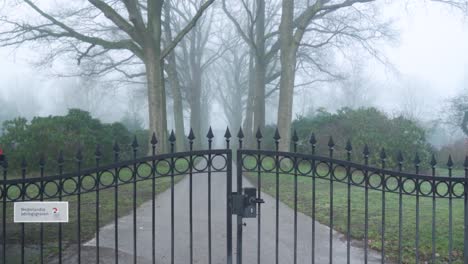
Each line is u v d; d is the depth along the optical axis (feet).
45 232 26.32
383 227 17.02
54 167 52.31
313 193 17.15
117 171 16.69
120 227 28.14
